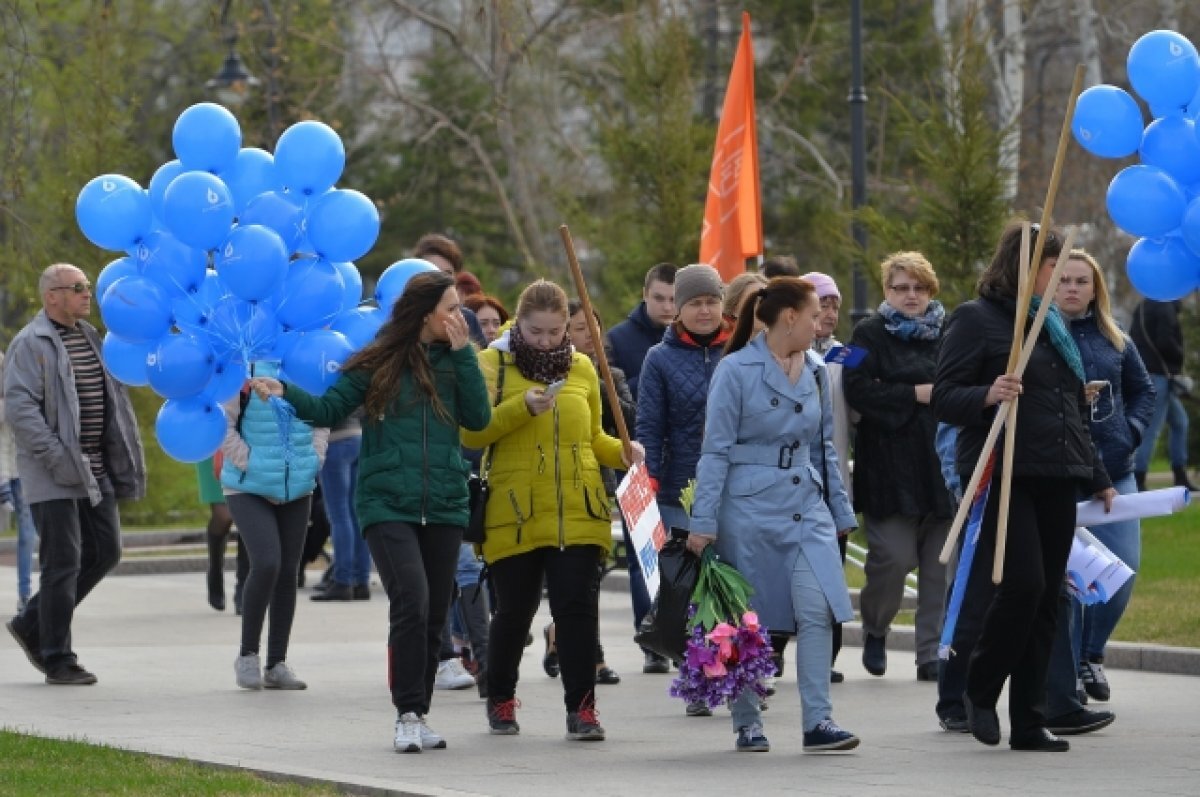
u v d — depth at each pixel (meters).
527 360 24.42
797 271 31.30
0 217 65.62
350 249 26.42
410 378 23.69
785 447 23.52
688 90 57.91
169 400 26.73
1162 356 51.12
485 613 28.50
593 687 24.70
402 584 23.56
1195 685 29.67
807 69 91.75
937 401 23.17
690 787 21.11
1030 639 23.41
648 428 28.84
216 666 32.81
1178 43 26.11
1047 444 22.77
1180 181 26.53
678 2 85.69
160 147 102.69
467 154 106.12
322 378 25.41
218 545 42.75
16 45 51.56
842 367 30.12
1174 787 20.84
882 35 92.88
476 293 33.75
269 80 72.81
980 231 49.00
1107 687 27.94
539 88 94.25
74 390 30.64
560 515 24.28
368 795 20.66
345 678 31.27
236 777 21.31
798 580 23.31
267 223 26.11
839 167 93.25
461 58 105.06
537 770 22.38
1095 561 24.38
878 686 30.06
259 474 29.41
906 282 29.95
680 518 28.97
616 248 70.06
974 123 49.38
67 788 20.56
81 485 30.48
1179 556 43.50
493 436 24.34
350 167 109.06
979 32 74.31
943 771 22.08
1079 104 26.56
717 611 23.36
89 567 31.48
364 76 101.38
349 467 43.31
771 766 22.58
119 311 25.83
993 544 23.58
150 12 95.94
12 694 29.22
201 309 26.09
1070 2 90.31
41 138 69.12
